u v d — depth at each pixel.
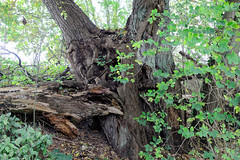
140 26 3.57
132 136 3.12
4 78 3.72
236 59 1.39
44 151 2.12
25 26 5.25
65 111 2.94
